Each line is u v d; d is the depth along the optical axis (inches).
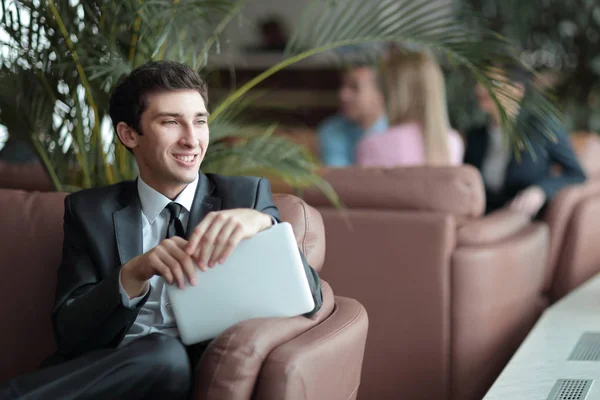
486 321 115.7
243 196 83.4
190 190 83.3
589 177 181.9
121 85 80.9
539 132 167.0
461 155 185.8
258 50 351.9
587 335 110.7
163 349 73.5
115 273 75.8
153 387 73.4
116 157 106.2
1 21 102.5
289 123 302.8
